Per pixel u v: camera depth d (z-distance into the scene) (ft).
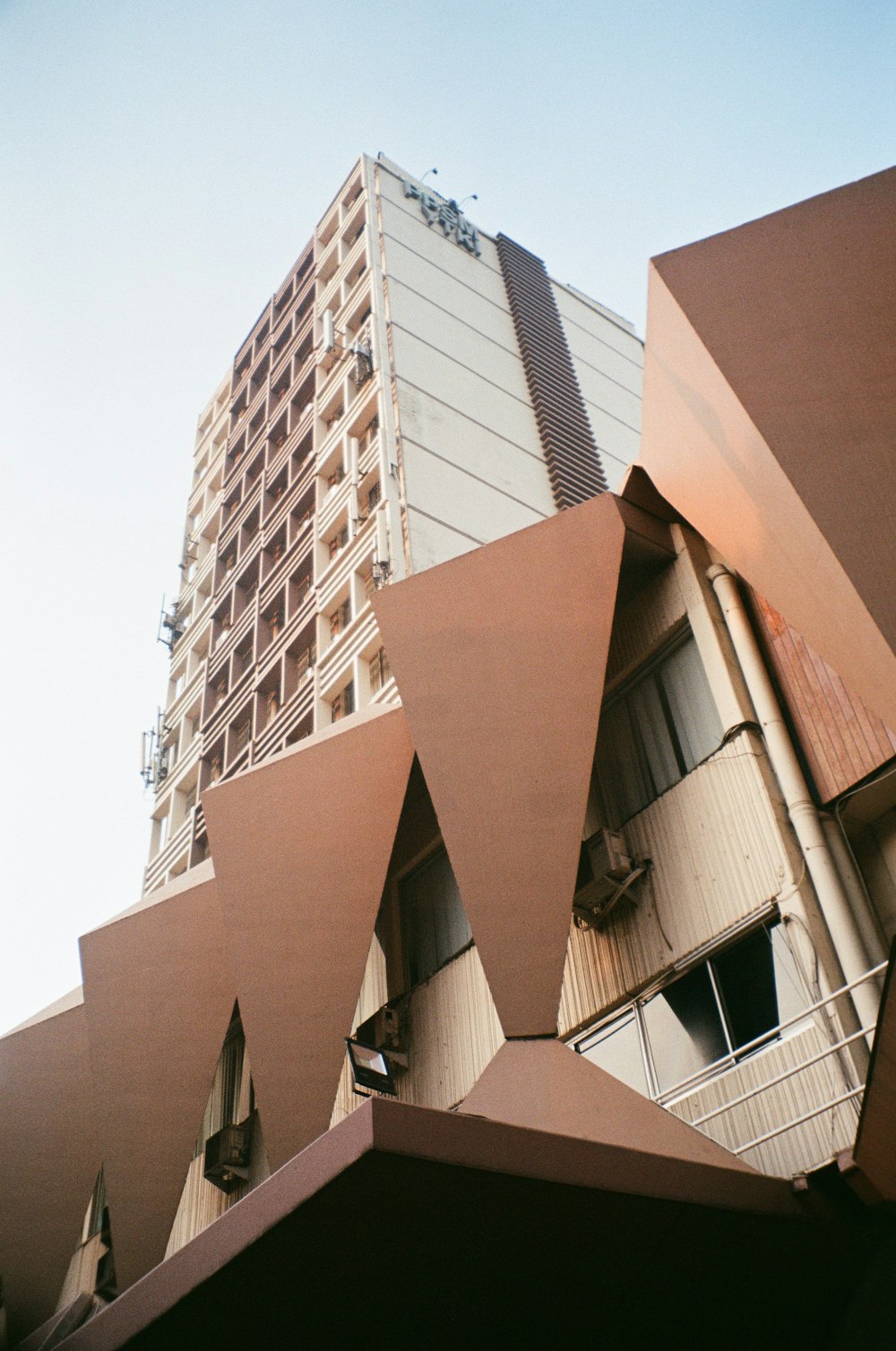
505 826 42.63
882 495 33.27
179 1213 65.00
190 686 133.39
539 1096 34.42
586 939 48.14
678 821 46.06
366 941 50.80
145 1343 27.30
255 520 136.26
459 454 106.73
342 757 57.52
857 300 37.99
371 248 132.57
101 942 65.36
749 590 48.85
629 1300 28.45
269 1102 47.09
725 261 41.19
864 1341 29.60
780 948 39.65
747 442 36.78
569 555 49.96
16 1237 64.18
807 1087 35.68
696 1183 28.02
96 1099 58.59
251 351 172.55
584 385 137.28
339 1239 25.39
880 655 31.04
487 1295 26.89
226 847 56.13
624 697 53.57
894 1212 30.50
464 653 48.29
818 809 41.09
